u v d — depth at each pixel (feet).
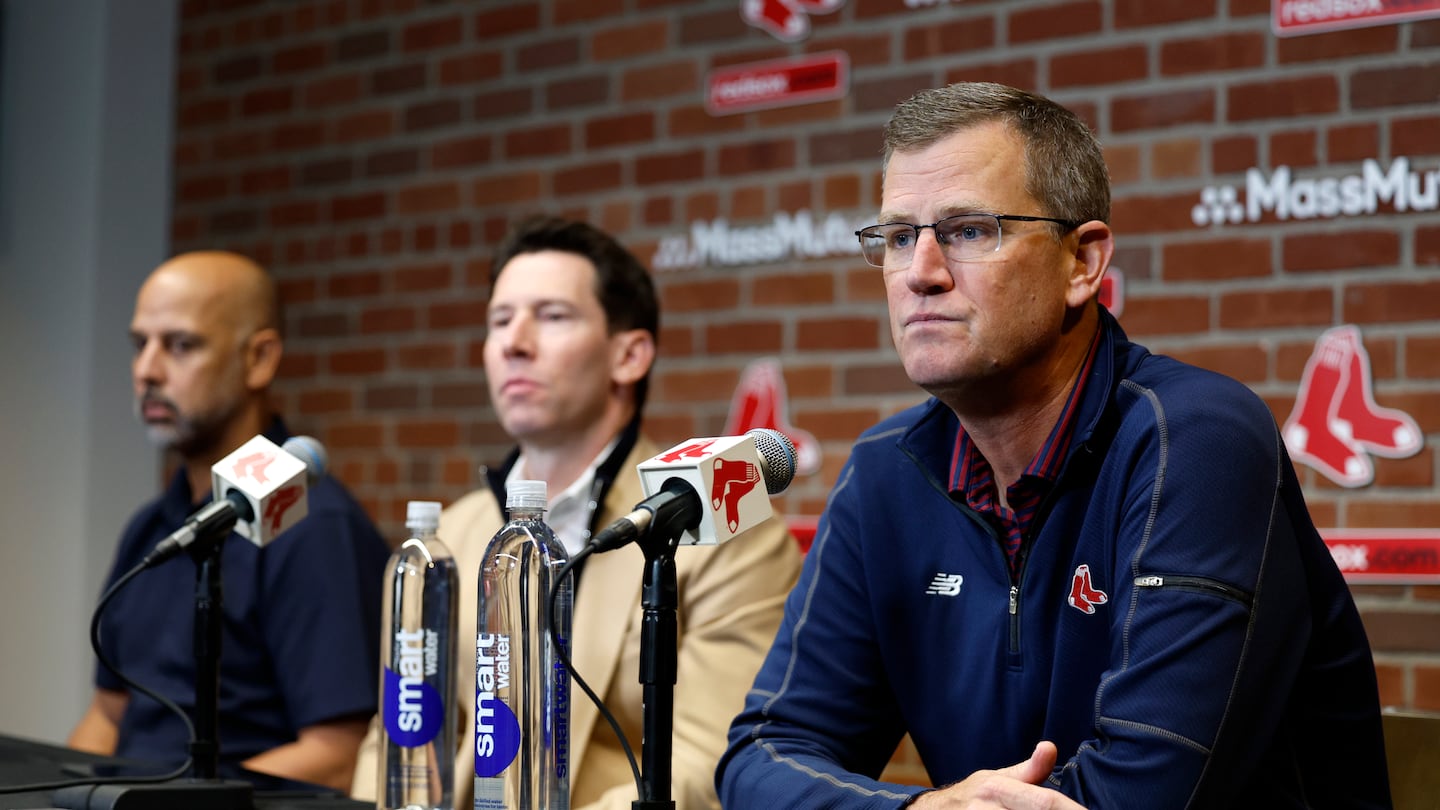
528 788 8.09
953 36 17.29
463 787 11.99
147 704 14.44
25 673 22.79
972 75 17.12
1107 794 7.32
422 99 21.47
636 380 13.28
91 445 22.79
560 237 13.21
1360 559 14.78
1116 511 8.12
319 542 14.17
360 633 14.05
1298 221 15.23
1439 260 14.56
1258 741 7.53
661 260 19.24
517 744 8.09
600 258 13.19
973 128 8.30
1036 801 7.17
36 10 23.53
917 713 9.21
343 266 21.98
